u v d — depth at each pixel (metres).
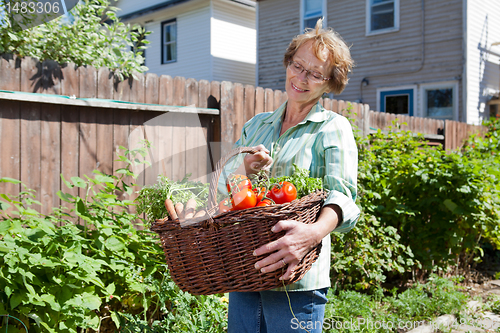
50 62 3.19
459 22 10.02
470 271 4.93
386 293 4.12
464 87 9.99
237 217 1.38
